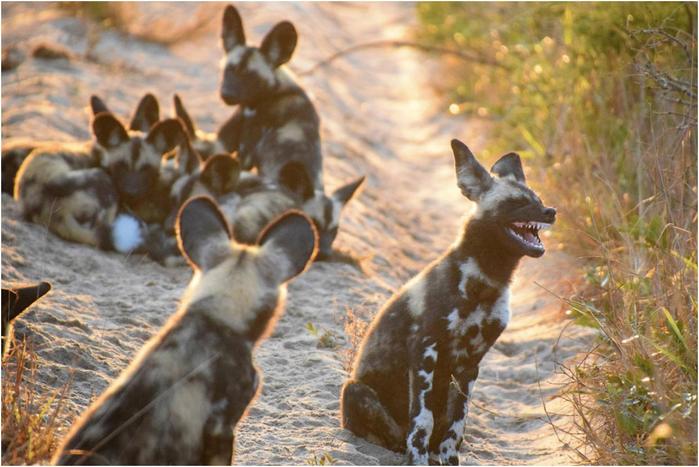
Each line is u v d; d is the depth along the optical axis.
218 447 9.12
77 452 8.63
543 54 28.64
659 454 11.13
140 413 8.88
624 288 13.96
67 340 13.45
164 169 20.53
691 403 11.22
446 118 38.00
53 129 24.58
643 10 20.75
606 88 22.59
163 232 19.22
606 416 12.17
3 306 11.93
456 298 11.72
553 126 25.14
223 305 9.52
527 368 15.57
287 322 16.36
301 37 48.44
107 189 19.12
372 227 23.69
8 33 35.91
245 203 19.28
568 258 19.59
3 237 17.64
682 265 13.31
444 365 11.93
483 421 13.94
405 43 31.36
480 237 11.93
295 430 12.35
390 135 36.53
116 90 30.72
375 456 11.91
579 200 20.22
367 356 12.31
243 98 20.92
